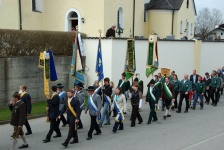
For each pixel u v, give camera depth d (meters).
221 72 24.25
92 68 21.55
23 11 26.11
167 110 16.12
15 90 17.75
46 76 14.49
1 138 12.25
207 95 20.42
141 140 12.20
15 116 10.68
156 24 36.69
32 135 12.66
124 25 30.75
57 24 28.38
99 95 12.82
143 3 34.38
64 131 13.27
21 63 17.95
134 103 14.24
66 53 20.77
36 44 19.05
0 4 24.22
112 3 28.20
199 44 27.16
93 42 21.38
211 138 12.68
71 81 20.53
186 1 39.09
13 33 17.86
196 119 15.91
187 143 11.96
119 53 21.39
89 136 12.20
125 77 17.14
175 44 25.12
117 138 12.42
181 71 25.95
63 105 13.04
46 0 28.50
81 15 27.61
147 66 18.61
